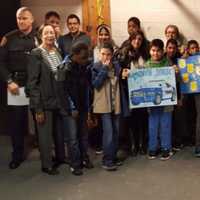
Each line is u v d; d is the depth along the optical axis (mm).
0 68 3598
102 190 3205
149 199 3021
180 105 4039
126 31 4500
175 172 3531
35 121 3621
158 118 3836
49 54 3490
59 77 3359
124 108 3754
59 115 3623
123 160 3869
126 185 3285
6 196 3158
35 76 3404
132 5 4477
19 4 4406
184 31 4527
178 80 3900
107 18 4480
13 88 3604
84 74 3463
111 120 3604
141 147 4043
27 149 4223
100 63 3516
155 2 4480
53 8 4480
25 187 3314
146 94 3754
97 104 3539
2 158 4004
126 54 3891
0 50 3578
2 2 4379
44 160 3570
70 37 4043
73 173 3541
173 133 4199
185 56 4004
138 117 3986
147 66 3816
